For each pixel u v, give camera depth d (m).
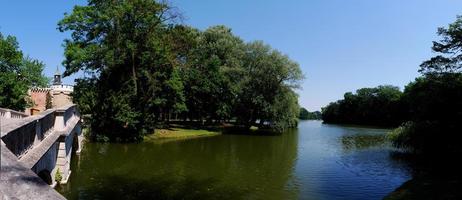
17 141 10.46
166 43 48.66
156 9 46.03
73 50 43.12
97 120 44.69
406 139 40.53
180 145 45.88
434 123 39.00
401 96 111.00
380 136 68.75
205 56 63.25
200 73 62.09
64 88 73.81
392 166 32.91
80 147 36.62
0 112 24.08
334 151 43.53
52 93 68.81
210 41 69.44
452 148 37.53
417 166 32.88
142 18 44.94
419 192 22.16
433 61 38.66
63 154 21.19
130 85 46.47
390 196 21.83
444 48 37.59
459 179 25.17
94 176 25.55
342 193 23.06
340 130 89.69
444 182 24.30
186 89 62.22
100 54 44.06
